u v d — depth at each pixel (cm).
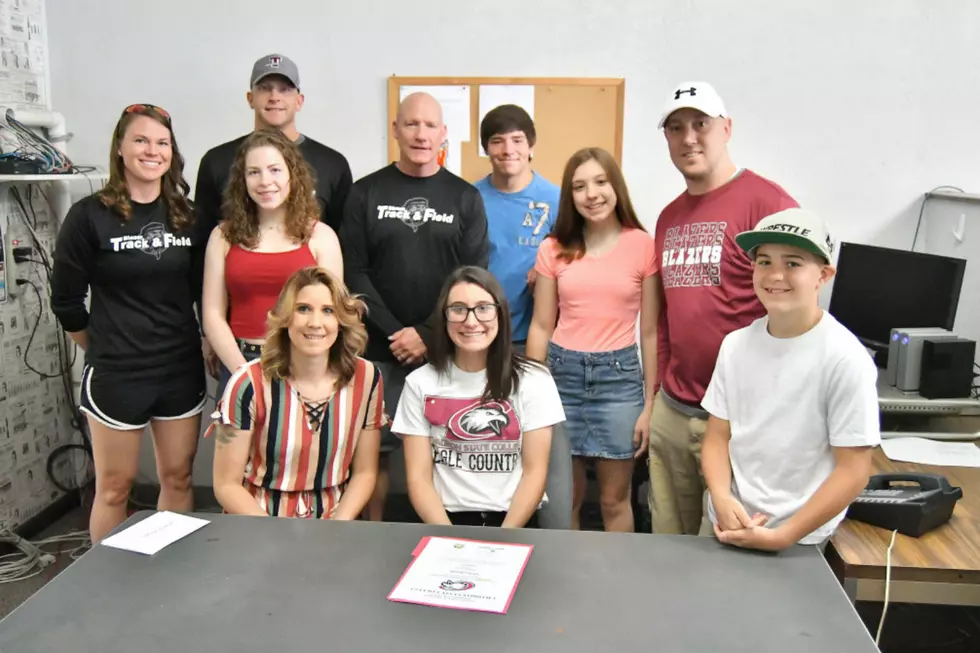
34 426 320
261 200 235
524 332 286
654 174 319
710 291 218
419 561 151
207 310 244
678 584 143
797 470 166
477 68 314
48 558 296
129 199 241
